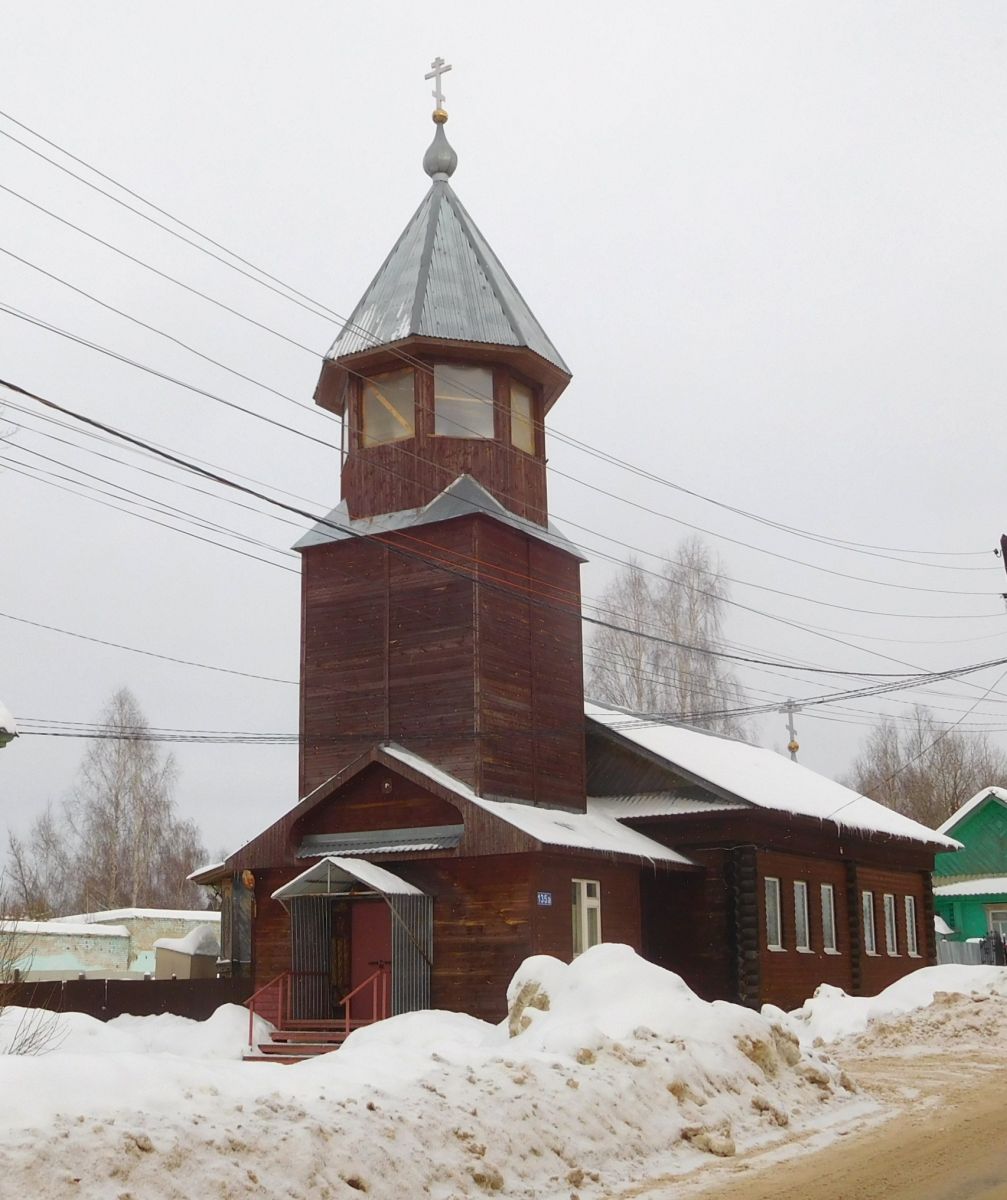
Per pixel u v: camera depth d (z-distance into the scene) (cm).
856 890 3881
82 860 6594
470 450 3225
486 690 3008
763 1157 1377
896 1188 1190
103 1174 977
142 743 6425
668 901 3384
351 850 2966
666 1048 1647
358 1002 2936
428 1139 1211
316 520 1950
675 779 3447
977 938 5394
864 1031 2605
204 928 4275
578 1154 1308
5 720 2202
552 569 3331
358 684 3141
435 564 2991
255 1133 1101
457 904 2836
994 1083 1933
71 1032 2344
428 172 3631
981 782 8369
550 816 3081
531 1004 2036
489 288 3362
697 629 5388
